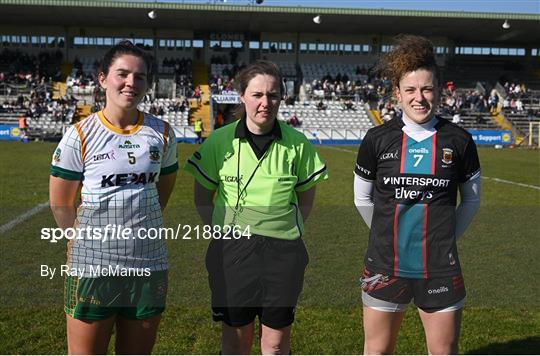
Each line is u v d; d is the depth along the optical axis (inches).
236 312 124.2
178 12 1425.9
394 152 113.8
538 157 879.7
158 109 1296.8
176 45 1652.3
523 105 1450.5
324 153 931.3
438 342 117.1
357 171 121.0
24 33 1600.6
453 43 1749.5
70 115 1263.5
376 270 119.0
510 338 165.3
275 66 118.8
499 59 1790.1
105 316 117.3
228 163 122.0
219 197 124.0
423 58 111.1
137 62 111.5
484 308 185.0
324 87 1501.0
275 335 123.5
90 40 1622.8
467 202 117.0
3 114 1253.7
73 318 117.3
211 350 155.3
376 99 1406.3
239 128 121.6
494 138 1213.7
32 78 1444.4
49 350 152.3
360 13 1445.6
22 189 416.8
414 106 111.4
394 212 115.0
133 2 1384.1
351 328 168.6
